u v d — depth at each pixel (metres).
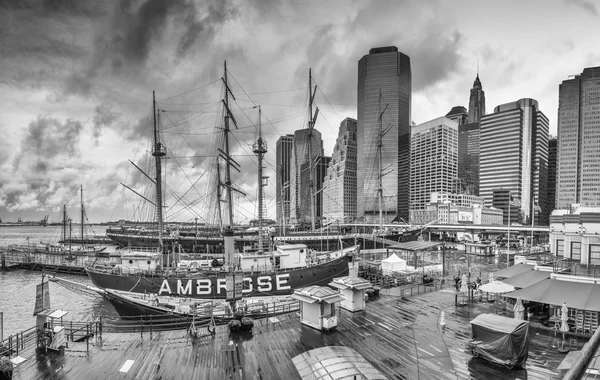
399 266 49.50
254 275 40.25
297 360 12.52
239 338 23.39
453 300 33.16
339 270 45.03
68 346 22.20
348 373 11.00
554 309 26.22
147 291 40.72
